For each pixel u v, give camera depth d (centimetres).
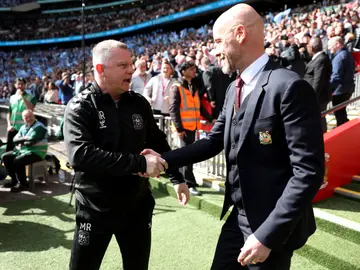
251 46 146
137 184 183
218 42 151
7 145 602
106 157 157
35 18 4519
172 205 440
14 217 404
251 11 145
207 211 410
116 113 177
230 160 159
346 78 550
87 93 175
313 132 129
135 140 183
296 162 129
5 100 2041
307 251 299
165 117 548
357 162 425
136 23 3422
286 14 1628
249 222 148
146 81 623
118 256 311
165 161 165
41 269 287
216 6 2589
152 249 323
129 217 185
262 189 145
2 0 4266
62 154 725
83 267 183
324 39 802
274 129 139
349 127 412
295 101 132
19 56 4012
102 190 175
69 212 421
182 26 3431
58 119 847
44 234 358
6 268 288
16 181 523
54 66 3559
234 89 166
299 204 125
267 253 130
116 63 166
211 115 527
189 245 330
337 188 399
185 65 432
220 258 167
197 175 516
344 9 1325
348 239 309
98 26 3875
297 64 564
